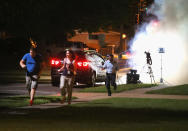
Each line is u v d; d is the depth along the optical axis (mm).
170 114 30422
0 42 137875
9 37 141500
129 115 29906
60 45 131000
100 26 112250
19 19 105438
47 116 29500
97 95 44500
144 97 42219
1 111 32125
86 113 30938
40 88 54469
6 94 46344
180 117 29031
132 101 38469
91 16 109188
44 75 81500
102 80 58531
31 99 35594
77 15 108750
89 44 151500
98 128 24188
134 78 58031
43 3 102375
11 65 110250
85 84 60594
